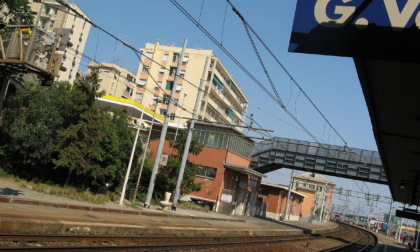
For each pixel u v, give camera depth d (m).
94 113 23.22
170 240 15.70
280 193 55.09
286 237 28.94
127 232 15.43
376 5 5.34
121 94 75.94
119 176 27.05
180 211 28.97
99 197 23.22
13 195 16.41
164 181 31.97
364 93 9.40
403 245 55.91
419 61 4.99
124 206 23.45
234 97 71.31
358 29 5.35
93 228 13.78
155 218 22.12
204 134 39.94
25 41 14.11
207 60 28.55
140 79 64.31
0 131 22.28
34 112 21.36
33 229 11.48
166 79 62.97
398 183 23.12
